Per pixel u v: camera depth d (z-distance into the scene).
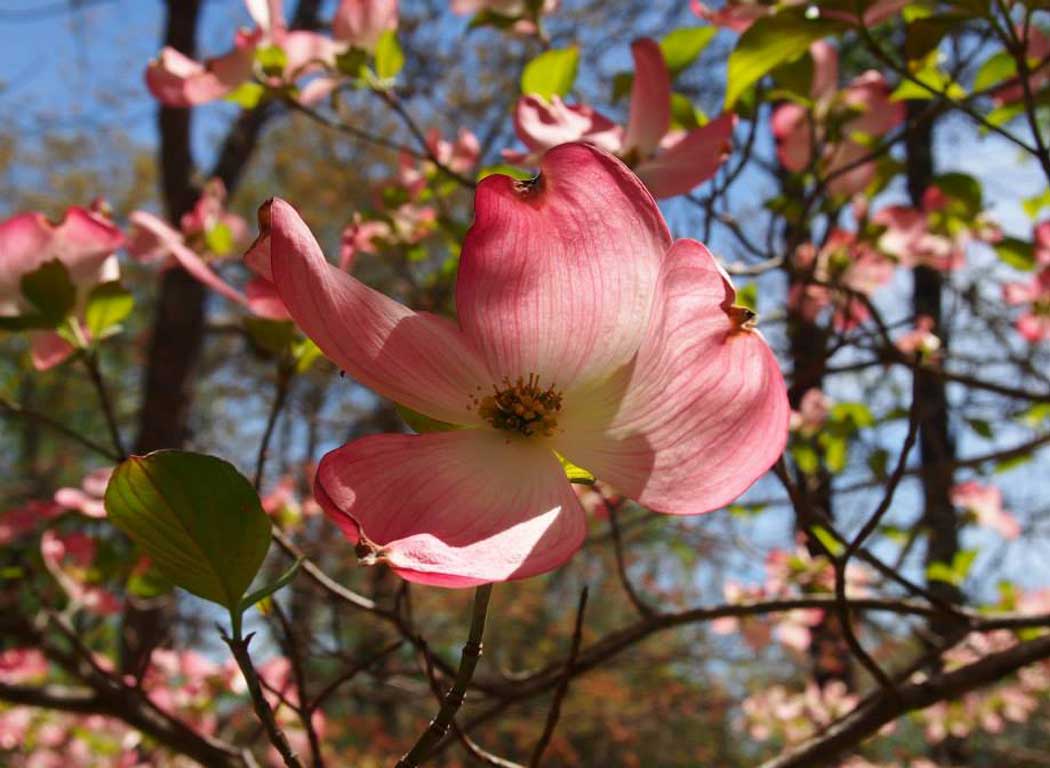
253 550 0.18
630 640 0.42
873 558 0.38
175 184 1.51
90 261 0.35
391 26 0.45
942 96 0.33
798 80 0.43
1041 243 0.58
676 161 0.33
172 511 0.18
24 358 0.53
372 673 0.43
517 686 0.42
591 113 0.36
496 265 0.19
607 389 0.19
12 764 0.74
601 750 1.78
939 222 0.59
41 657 0.75
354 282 0.18
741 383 0.18
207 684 0.64
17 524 0.56
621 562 0.41
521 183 0.19
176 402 1.46
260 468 0.35
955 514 0.74
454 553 0.16
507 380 0.19
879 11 0.33
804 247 0.60
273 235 0.17
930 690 0.35
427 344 0.19
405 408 0.19
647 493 0.18
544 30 0.50
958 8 0.33
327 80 0.46
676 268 0.19
